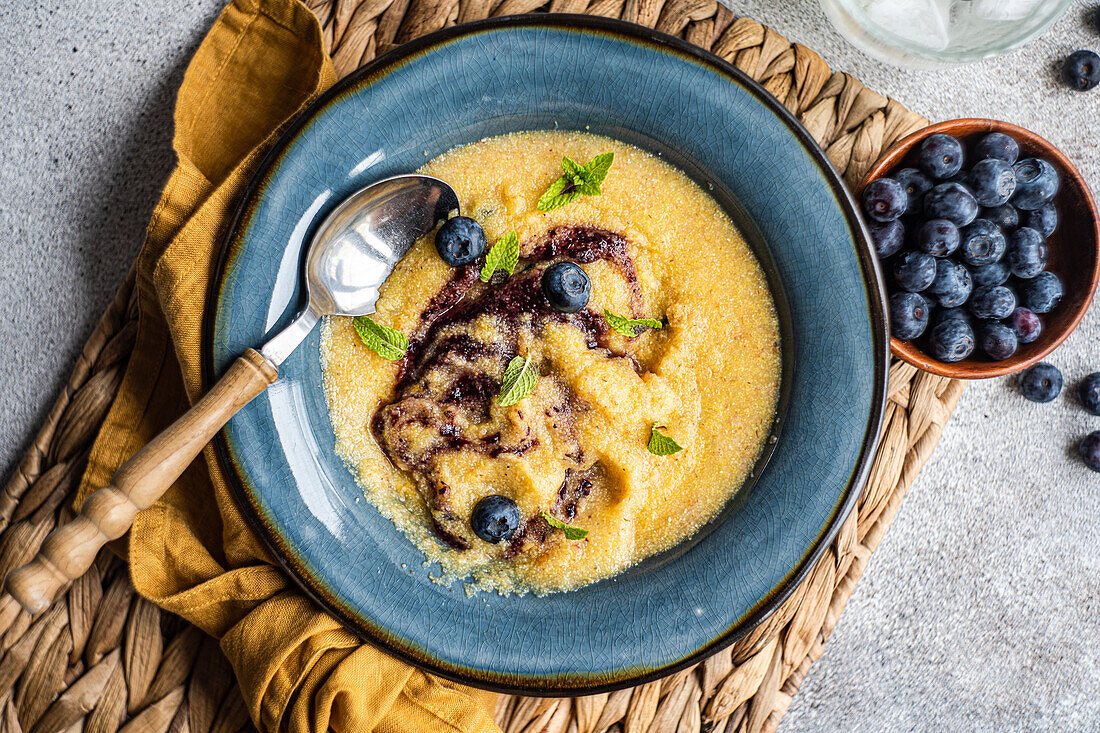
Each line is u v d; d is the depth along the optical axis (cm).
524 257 48
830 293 47
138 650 49
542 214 48
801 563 47
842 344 47
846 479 47
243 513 46
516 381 46
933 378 52
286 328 46
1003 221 51
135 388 49
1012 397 55
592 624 47
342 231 47
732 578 47
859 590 55
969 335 50
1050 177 50
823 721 55
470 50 46
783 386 48
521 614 47
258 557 47
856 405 47
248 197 45
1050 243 51
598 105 47
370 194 46
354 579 46
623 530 47
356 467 47
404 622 47
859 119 52
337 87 45
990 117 54
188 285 47
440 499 47
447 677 46
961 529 55
